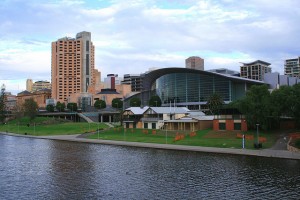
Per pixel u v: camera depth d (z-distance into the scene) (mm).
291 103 92500
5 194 46688
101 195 45406
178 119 127062
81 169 62812
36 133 156625
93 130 152500
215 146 83062
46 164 68938
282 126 106500
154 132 119500
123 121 148875
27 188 49719
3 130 185250
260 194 43875
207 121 118688
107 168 63062
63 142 112375
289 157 64750
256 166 59375
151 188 48250
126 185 50250
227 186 47969
